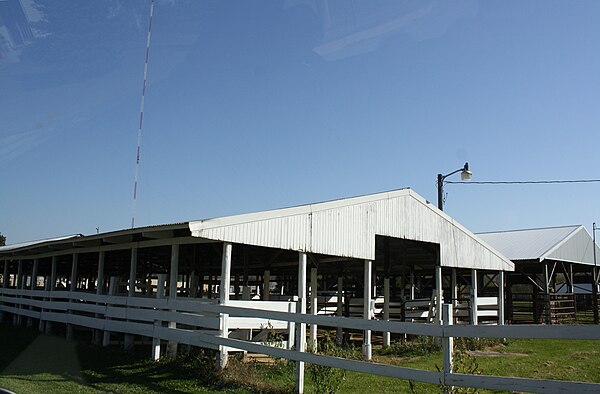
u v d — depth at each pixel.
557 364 12.51
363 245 13.65
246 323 11.21
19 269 22.44
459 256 17.28
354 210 13.52
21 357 12.20
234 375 9.33
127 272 19.75
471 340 15.51
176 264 11.95
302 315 8.33
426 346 14.43
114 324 13.15
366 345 13.19
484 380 5.81
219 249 13.39
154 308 12.27
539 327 5.42
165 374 10.01
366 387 9.20
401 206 15.12
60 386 9.05
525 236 29.02
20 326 19.27
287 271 22.11
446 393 6.11
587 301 33.16
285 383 9.12
